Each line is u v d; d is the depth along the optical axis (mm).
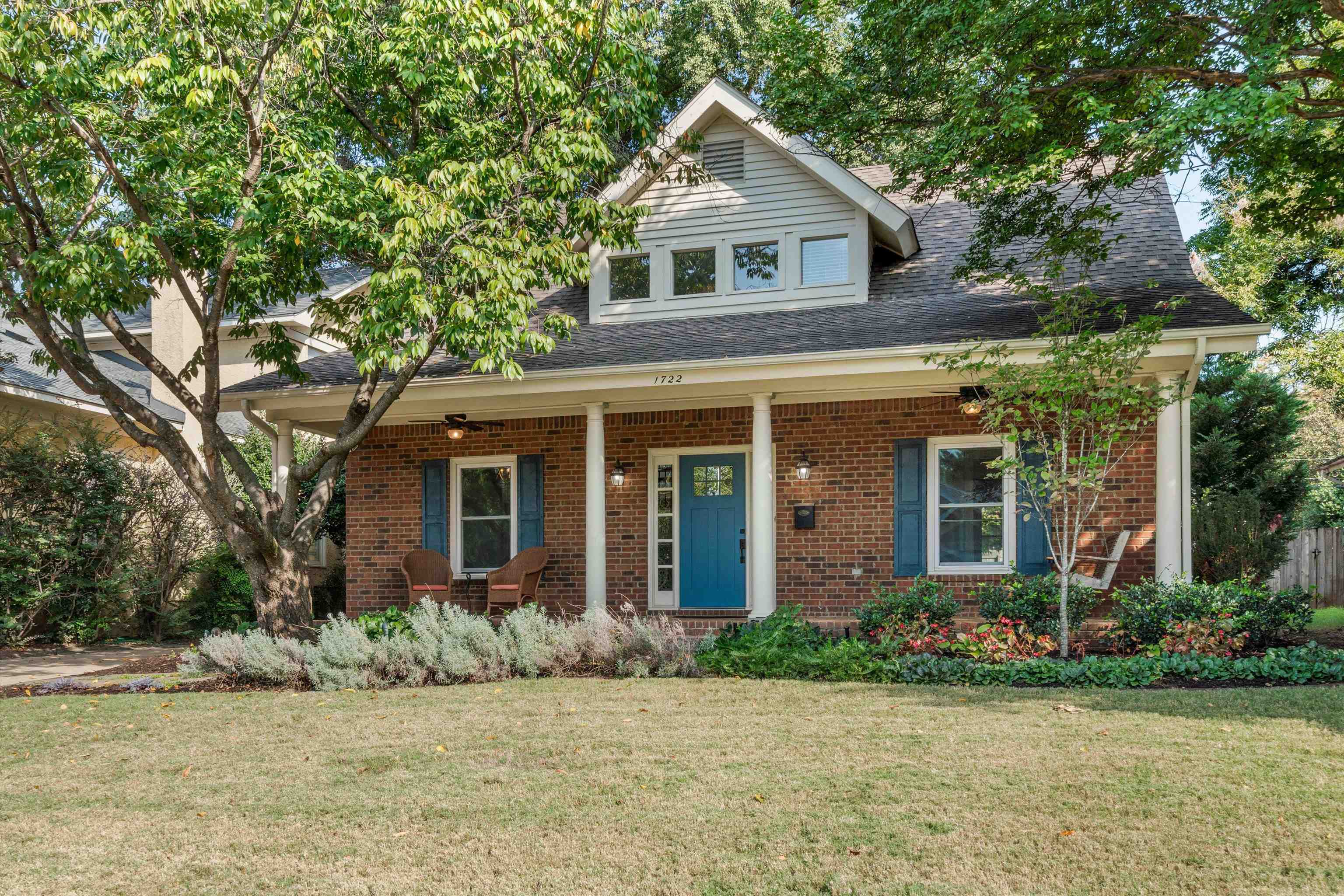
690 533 12656
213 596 15633
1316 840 4062
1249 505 14141
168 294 19047
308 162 9062
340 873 4039
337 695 8227
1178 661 7895
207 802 5090
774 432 12141
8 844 4484
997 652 8586
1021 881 3748
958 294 11977
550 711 7156
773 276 12711
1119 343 8445
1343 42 11258
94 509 13578
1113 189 13164
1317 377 19953
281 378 12398
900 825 4387
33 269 9117
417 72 9578
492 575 12656
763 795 4883
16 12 8180
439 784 5258
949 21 9883
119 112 9219
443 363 11922
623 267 13242
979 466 11562
